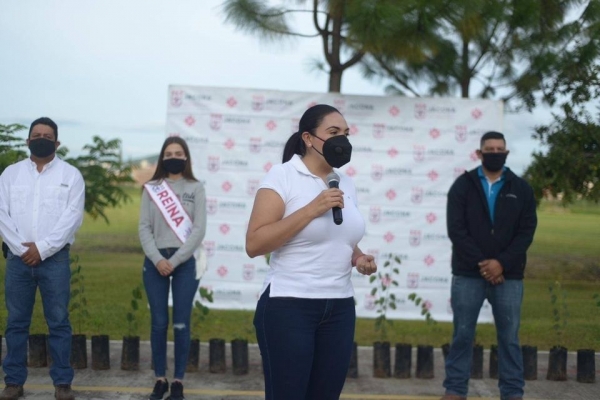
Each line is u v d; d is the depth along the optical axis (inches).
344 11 312.2
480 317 320.2
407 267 325.1
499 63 381.7
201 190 216.1
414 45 304.0
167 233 210.7
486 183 208.2
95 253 565.6
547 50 365.4
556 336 304.8
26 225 197.6
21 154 320.2
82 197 205.6
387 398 219.9
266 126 319.9
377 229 324.2
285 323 127.2
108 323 318.3
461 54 389.7
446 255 324.5
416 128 322.3
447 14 301.9
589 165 365.4
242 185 320.5
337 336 131.3
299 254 128.9
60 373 202.5
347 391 226.7
